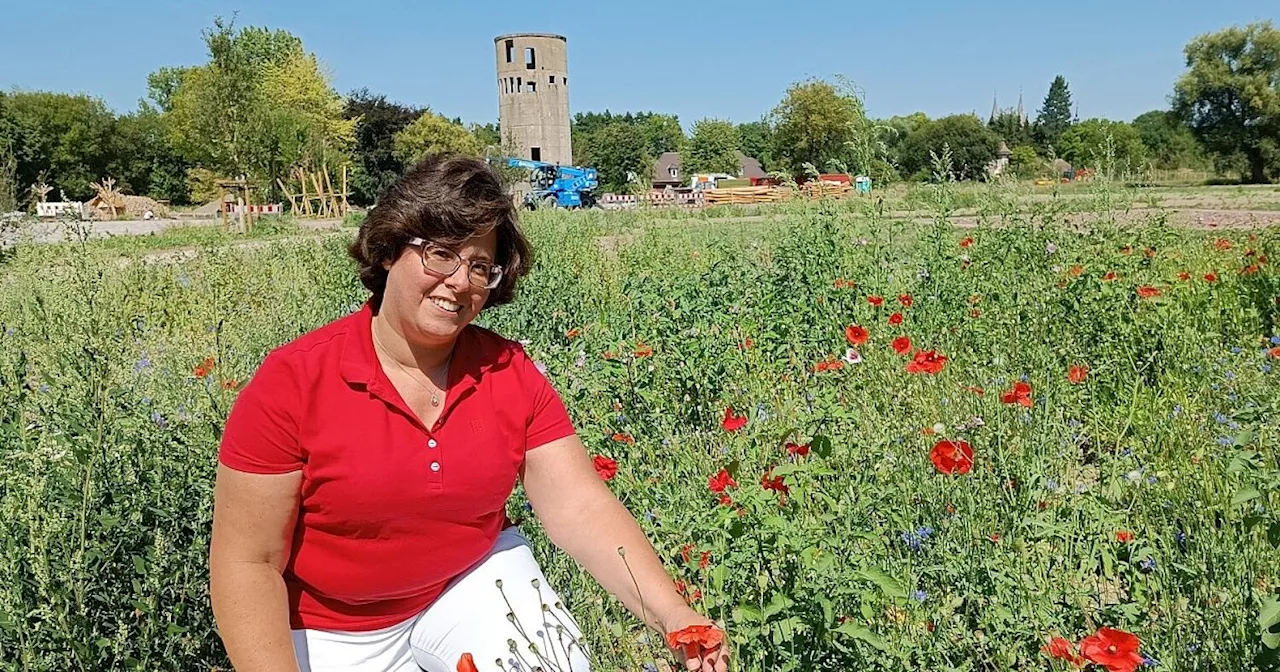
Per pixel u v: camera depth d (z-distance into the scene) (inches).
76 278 314.8
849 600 107.3
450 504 87.4
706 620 85.9
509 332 274.4
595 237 648.4
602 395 195.2
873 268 294.4
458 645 93.1
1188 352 223.1
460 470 87.1
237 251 545.3
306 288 398.6
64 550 115.3
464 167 84.3
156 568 119.8
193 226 1275.8
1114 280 260.1
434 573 91.0
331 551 87.3
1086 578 129.3
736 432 161.3
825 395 163.2
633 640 118.2
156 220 1688.0
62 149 2755.9
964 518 129.0
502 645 90.7
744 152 4010.8
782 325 251.9
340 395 83.7
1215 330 252.2
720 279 306.2
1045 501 139.6
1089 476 171.6
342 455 83.4
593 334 249.8
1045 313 242.5
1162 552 128.7
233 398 167.5
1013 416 164.4
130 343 214.8
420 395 87.4
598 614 115.7
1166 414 182.9
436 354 87.6
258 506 83.6
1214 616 111.8
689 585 111.4
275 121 1412.4
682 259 498.0
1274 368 198.2
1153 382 221.3
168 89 3587.6
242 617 84.0
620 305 362.6
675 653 89.2
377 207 85.4
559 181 1798.7
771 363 229.9
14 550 114.3
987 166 383.2
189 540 131.7
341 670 92.0
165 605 124.1
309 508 85.8
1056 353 222.7
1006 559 116.5
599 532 93.8
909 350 180.1
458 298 83.8
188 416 160.7
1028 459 153.9
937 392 183.5
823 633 99.3
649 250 522.9
